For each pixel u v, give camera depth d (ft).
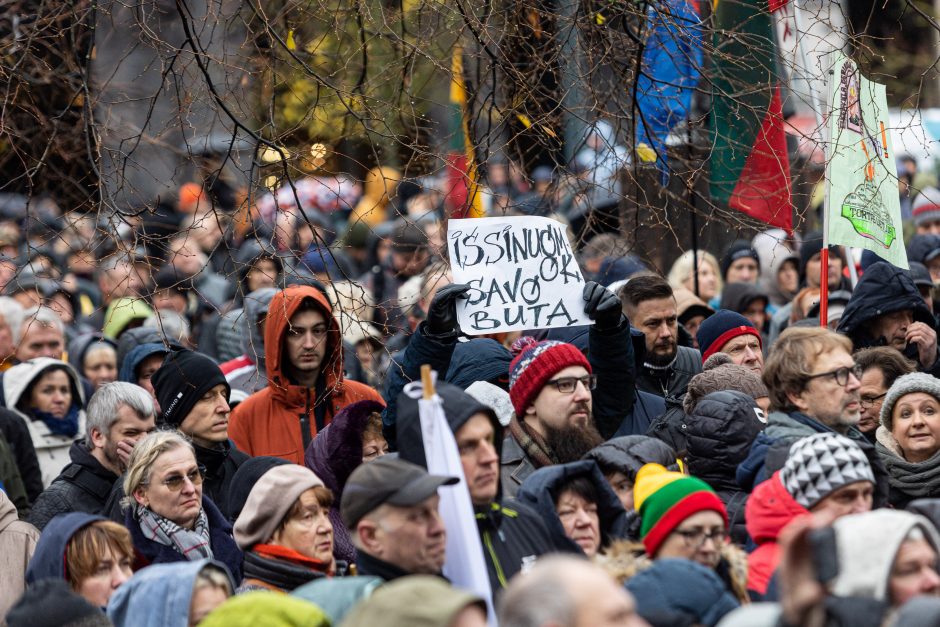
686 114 35.96
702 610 19.52
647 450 27.14
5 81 34.32
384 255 57.00
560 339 34.86
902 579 17.90
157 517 27.61
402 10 34.94
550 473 24.67
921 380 30.09
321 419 34.55
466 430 22.90
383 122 32.65
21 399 38.47
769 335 46.34
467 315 30.68
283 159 29.60
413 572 21.25
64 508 30.35
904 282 35.99
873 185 34.19
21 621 20.38
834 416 27.12
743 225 34.81
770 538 23.90
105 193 31.40
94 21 32.30
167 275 49.83
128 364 38.32
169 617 21.85
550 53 35.42
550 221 31.35
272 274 45.80
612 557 22.74
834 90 33.35
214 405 32.04
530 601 15.81
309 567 25.52
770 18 38.45
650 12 34.91
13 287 44.14
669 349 34.47
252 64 35.88
